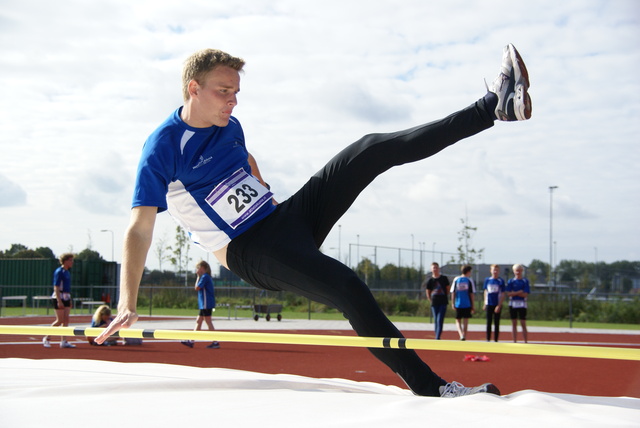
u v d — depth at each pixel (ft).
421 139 8.77
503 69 8.59
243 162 9.59
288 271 8.76
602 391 21.59
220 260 9.57
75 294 91.50
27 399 7.86
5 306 84.12
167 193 9.36
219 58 8.80
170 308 87.35
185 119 9.01
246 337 8.88
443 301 38.75
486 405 7.18
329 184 9.14
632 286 117.60
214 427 6.38
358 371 26.43
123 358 30.42
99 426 6.45
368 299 8.50
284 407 7.33
